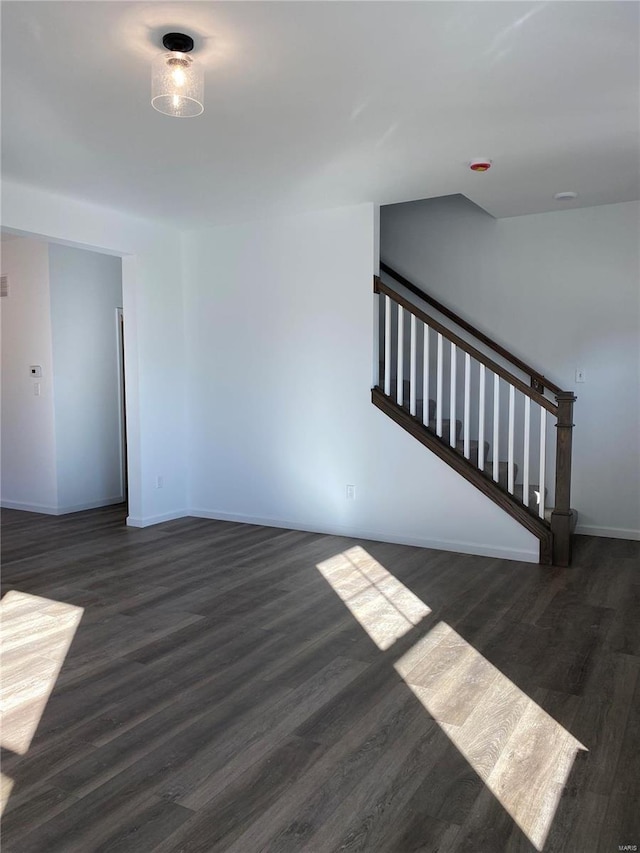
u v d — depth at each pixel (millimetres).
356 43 2494
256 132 3398
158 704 2549
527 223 5262
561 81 2826
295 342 5301
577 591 3854
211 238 5664
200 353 5805
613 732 2334
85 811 1912
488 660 2930
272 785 2031
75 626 3355
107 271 6551
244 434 5633
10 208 4305
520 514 4453
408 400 5504
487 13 2297
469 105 3070
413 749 2227
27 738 2309
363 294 4965
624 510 5062
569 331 5160
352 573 4223
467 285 5508
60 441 6129
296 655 2992
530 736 2307
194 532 5359
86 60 2631
